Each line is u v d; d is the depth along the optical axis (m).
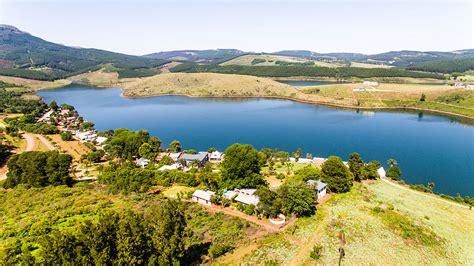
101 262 39.09
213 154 132.62
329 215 70.06
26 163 86.94
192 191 82.44
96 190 83.88
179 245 45.44
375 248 56.62
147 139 137.50
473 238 64.69
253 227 62.75
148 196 77.94
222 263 50.25
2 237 57.19
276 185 91.75
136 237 42.38
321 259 52.25
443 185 105.50
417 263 53.16
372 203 79.19
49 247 39.19
